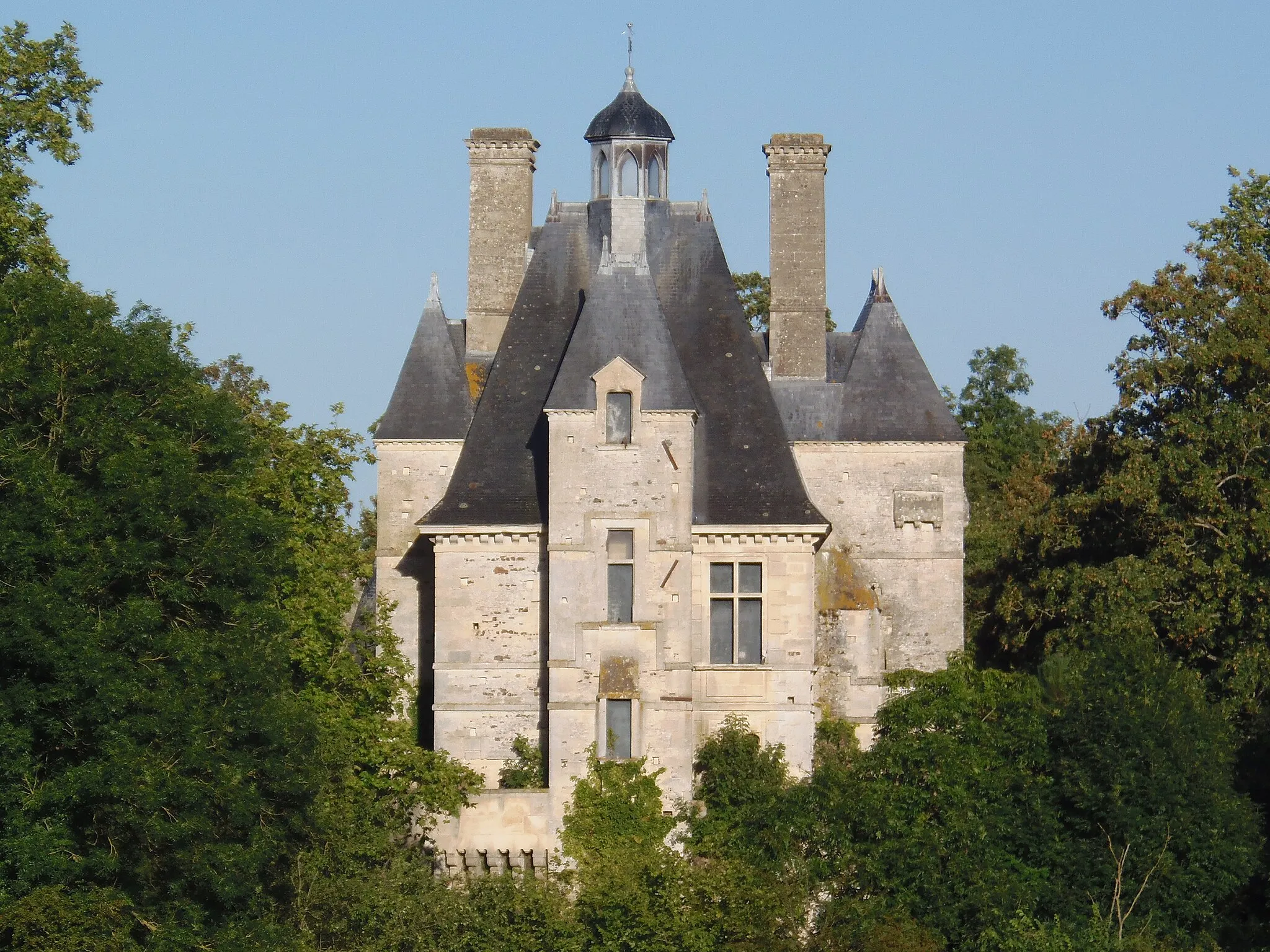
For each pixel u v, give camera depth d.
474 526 71.19
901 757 65.75
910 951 61.12
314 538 72.88
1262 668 72.19
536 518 71.31
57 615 54.25
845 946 62.28
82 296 59.47
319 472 74.38
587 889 63.00
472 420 74.56
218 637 57.97
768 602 70.44
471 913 62.03
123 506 56.28
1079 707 66.81
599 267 71.62
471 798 67.94
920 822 64.81
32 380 56.69
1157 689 67.50
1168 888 64.88
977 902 62.91
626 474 69.50
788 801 65.62
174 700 55.41
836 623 73.88
